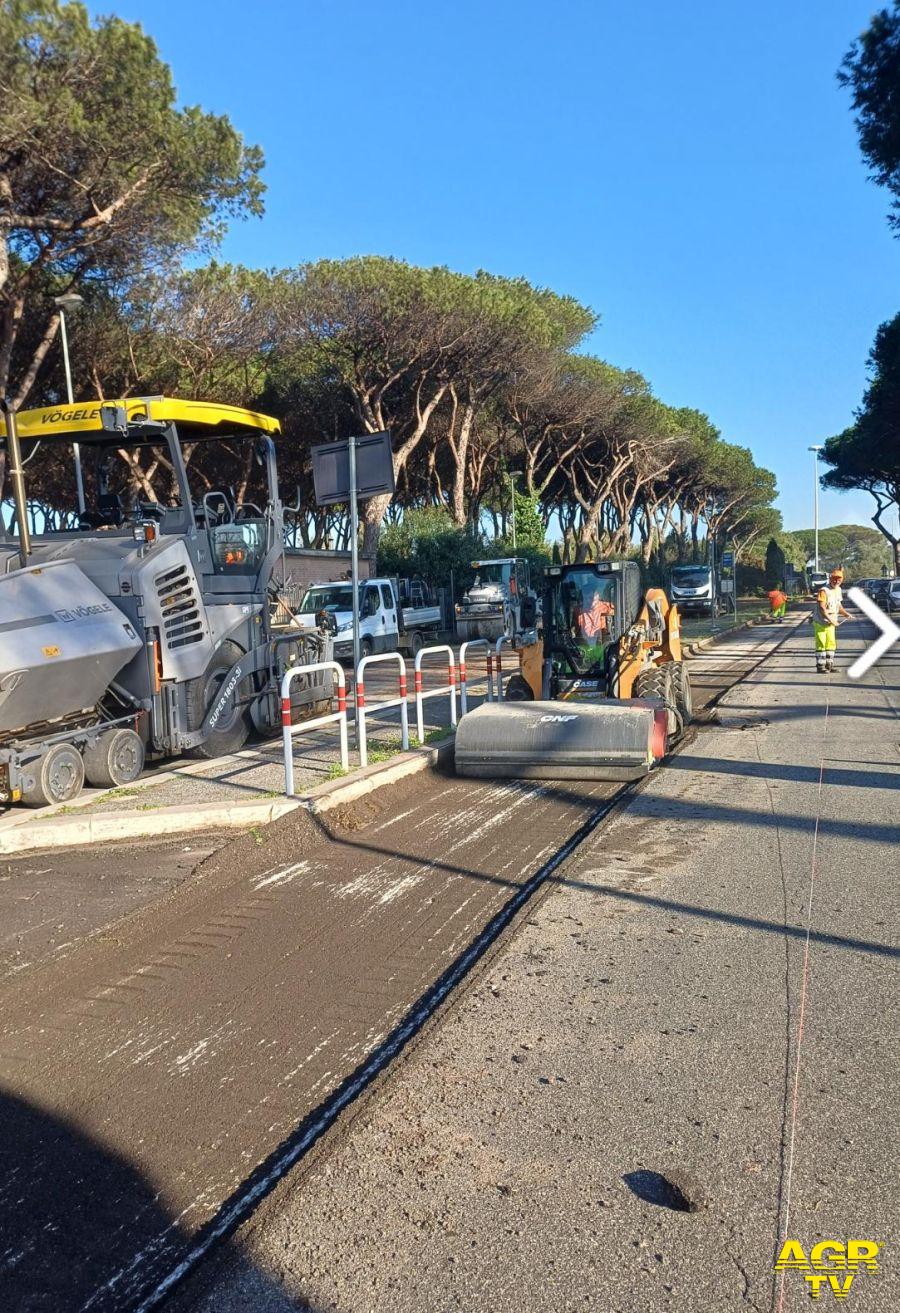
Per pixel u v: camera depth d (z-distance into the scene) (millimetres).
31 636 8609
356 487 10250
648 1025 4375
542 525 47938
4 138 16891
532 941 5422
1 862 7344
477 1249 2943
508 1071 4000
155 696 10125
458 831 7836
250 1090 3936
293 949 5426
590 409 45531
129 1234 3080
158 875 6789
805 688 16688
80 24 16812
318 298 31203
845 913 5688
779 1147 3422
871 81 21266
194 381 30172
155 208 19812
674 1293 2736
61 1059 4242
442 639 36750
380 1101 3775
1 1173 3426
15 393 23484
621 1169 3326
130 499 22078
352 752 10586
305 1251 2963
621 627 11523
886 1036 4199
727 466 72750
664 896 6098
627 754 9211
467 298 32281
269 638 12320
